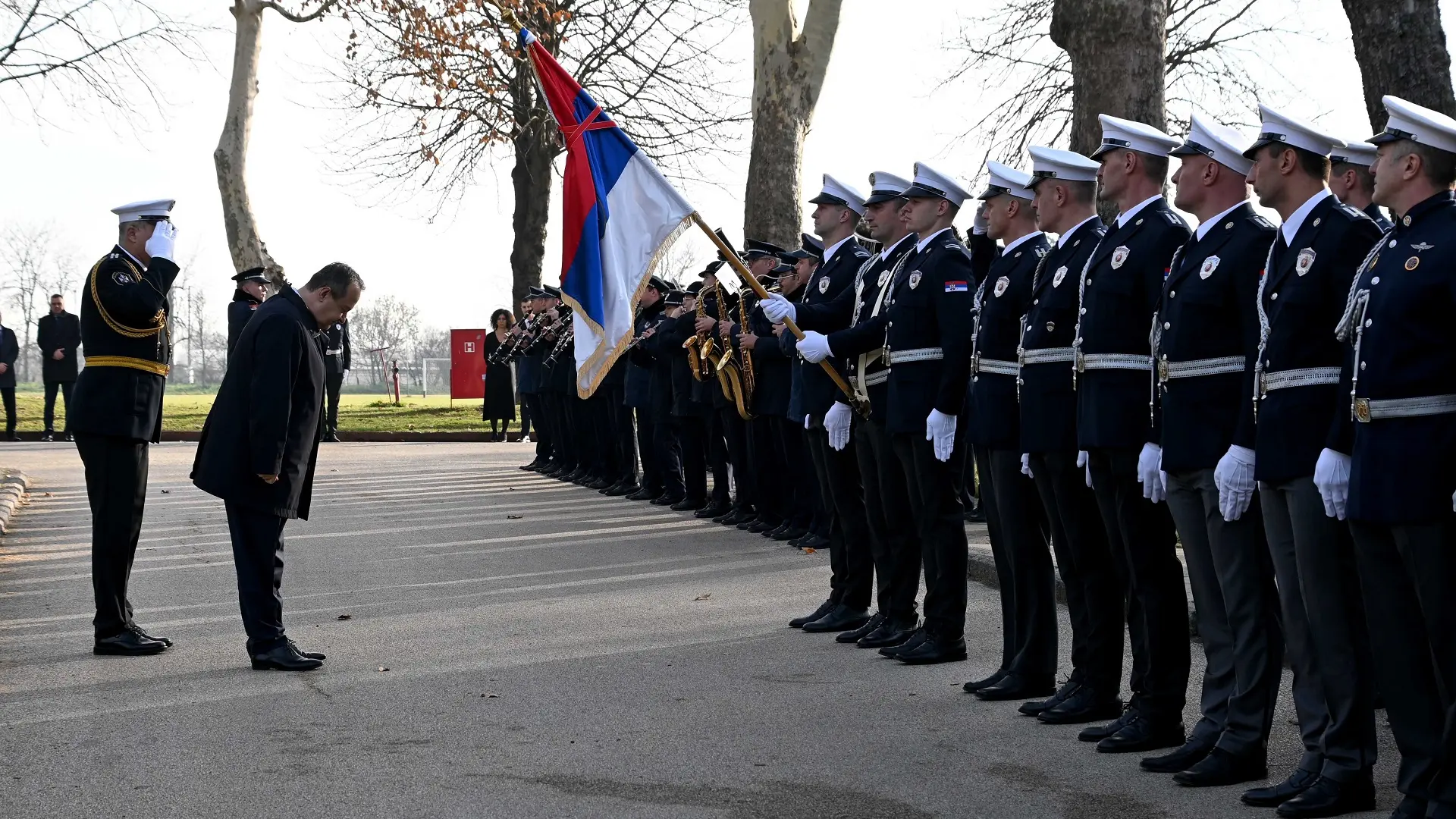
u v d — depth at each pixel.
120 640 7.33
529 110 29.78
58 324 25.86
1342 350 4.61
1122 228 5.63
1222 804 4.79
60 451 22.95
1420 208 4.26
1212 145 5.10
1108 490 5.63
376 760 5.36
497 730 5.78
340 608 8.75
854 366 7.55
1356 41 10.05
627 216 8.01
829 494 8.44
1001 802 4.83
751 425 12.20
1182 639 5.50
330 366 27.11
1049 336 5.91
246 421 7.00
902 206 7.38
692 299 13.19
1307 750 4.88
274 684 6.64
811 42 16.80
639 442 15.50
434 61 25.08
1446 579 4.19
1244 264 4.97
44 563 10.75
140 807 4.80
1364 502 4.25
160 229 7.56
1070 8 10.24
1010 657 6.50
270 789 5.00
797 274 10.32
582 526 13.00
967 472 12.03
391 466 20.70
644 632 7.88
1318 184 4.77
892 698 6.33
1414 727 4.41
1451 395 4.15
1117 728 5.57
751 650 7.41
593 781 5.07
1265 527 4.89
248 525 7.01
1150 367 5.48
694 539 11.95
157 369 7.47
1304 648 4.86
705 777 5.12
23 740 5.66
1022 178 6.42
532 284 31.31
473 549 11.41
